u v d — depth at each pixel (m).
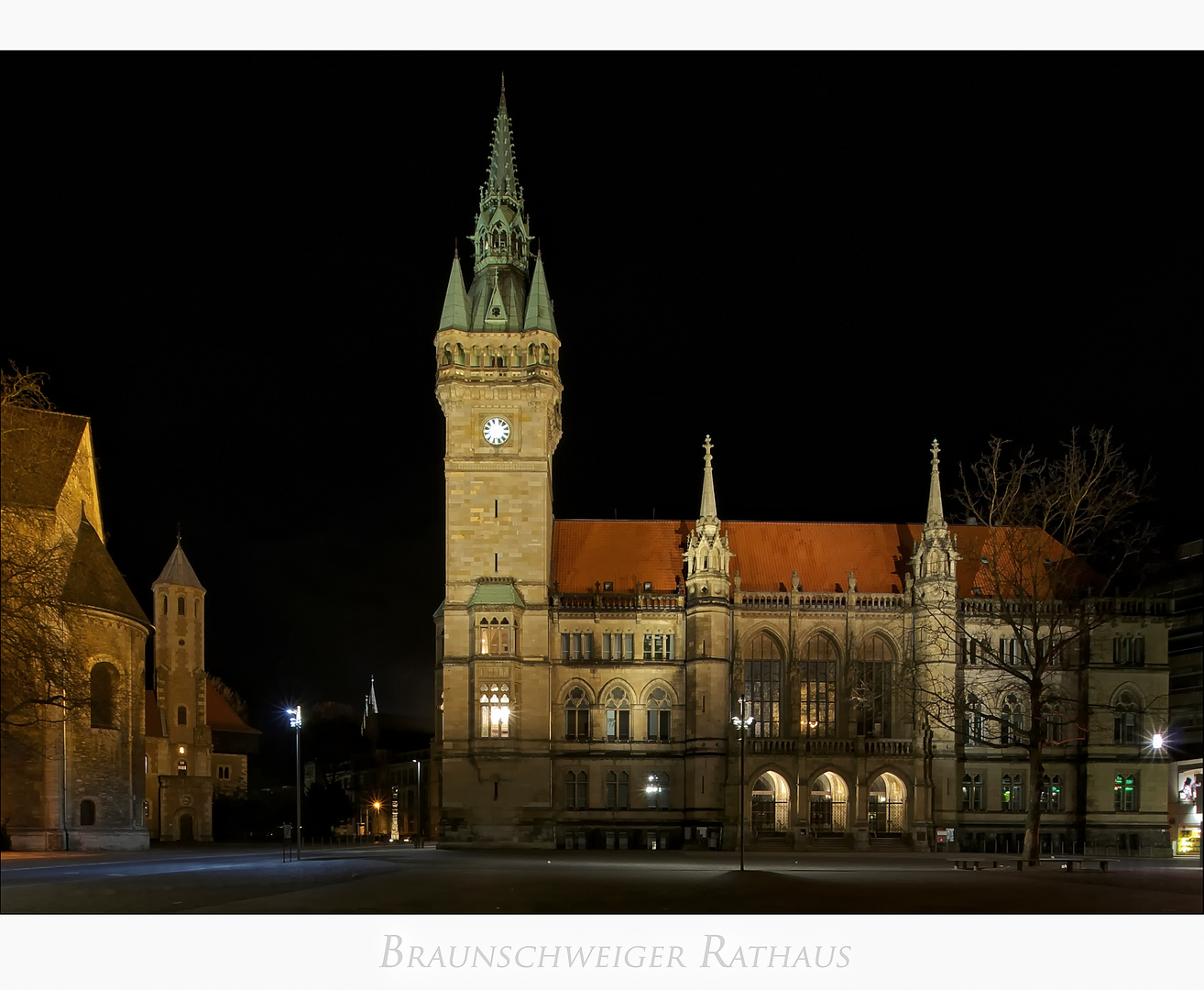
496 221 112.19
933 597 104.88
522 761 103.88
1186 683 108.69
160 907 45.62
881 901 47.41
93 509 102.56
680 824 104.94
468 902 47.06
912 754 101.94
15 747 86.25
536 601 105.75
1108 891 51.12
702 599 105.38
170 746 145.25
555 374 109.12
